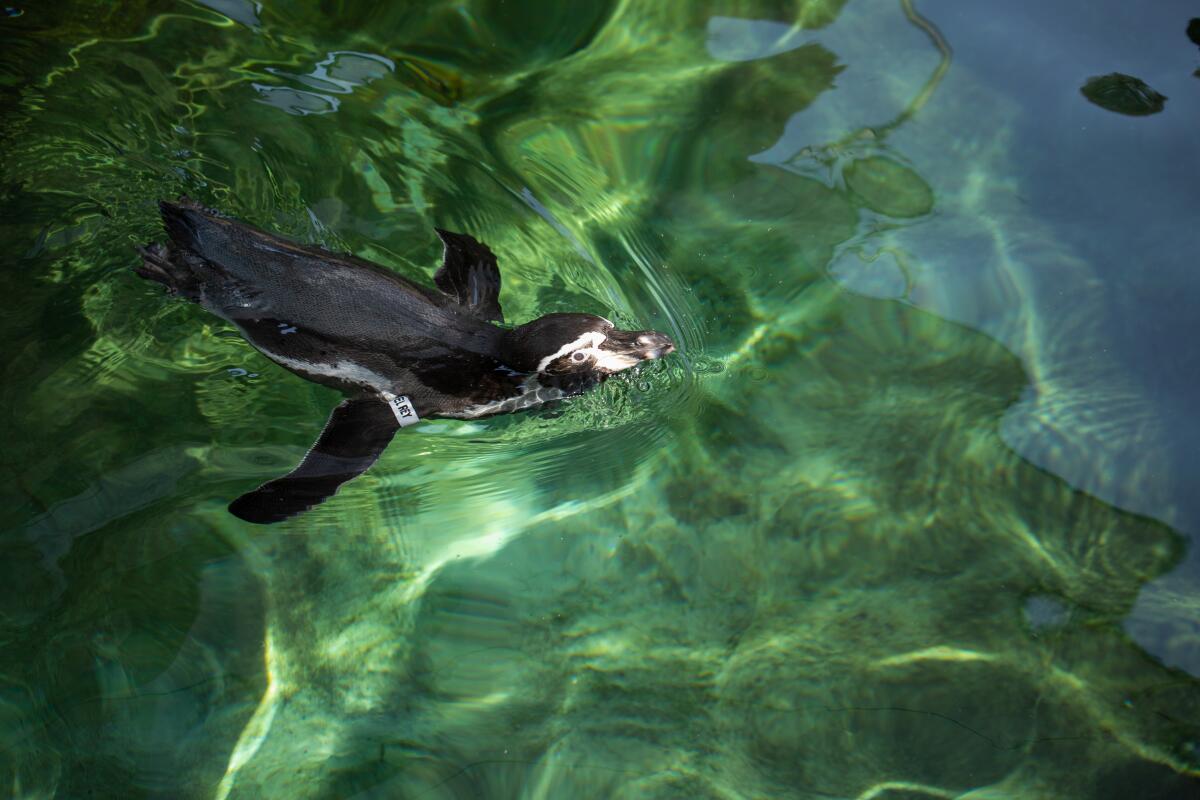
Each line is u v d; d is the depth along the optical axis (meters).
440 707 1.77
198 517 1.88
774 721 1.76
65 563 1.83
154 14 2.33
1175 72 2.27
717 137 2.24
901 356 2.04
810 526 1.91
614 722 1.76
